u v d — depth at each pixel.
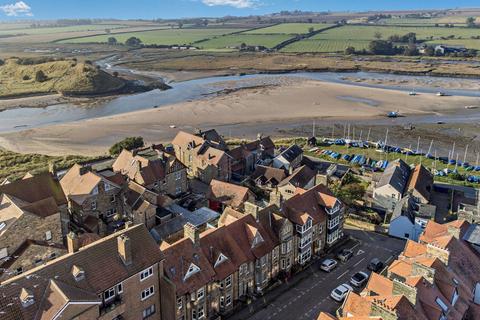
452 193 106.06
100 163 128.75
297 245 71.19
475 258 59.53
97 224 77.62
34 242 60.09
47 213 63.00
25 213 59.97
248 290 64.44
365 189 109.50
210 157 110.81
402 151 142.38
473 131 169.00
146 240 53.06
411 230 80.88
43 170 120.44
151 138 163.75
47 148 152.38
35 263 59.72
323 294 65.62
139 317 52.03
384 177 105.75
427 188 103.38
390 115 192.38
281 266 69.19
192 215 84.81
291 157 121.81
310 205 75.69
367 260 74.88
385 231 84.81
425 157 137.38
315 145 150.00
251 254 62.94
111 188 82.69
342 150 144.62
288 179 101.19
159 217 81.81
